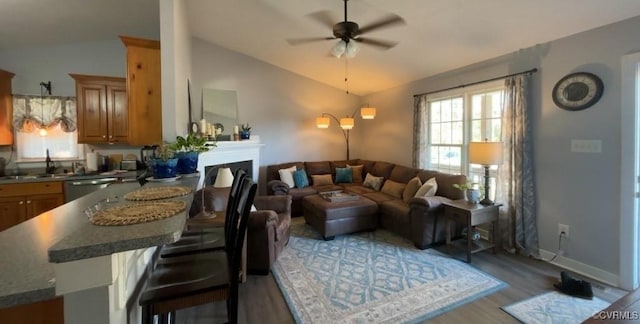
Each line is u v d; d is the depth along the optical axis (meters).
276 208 3.51
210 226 2.25
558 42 2.84
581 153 2.68
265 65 5.48
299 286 2.53
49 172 3.79
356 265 2.94
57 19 3.25
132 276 1.23
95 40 3.96
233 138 4.60
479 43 3.22
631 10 2.27
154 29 3.87
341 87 6.13
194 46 4.80
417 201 3.40
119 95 3.80
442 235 3.47
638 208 2.38
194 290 1.26
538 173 3.04
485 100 3.72
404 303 2.25
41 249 0.95
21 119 3.71
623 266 2.43
